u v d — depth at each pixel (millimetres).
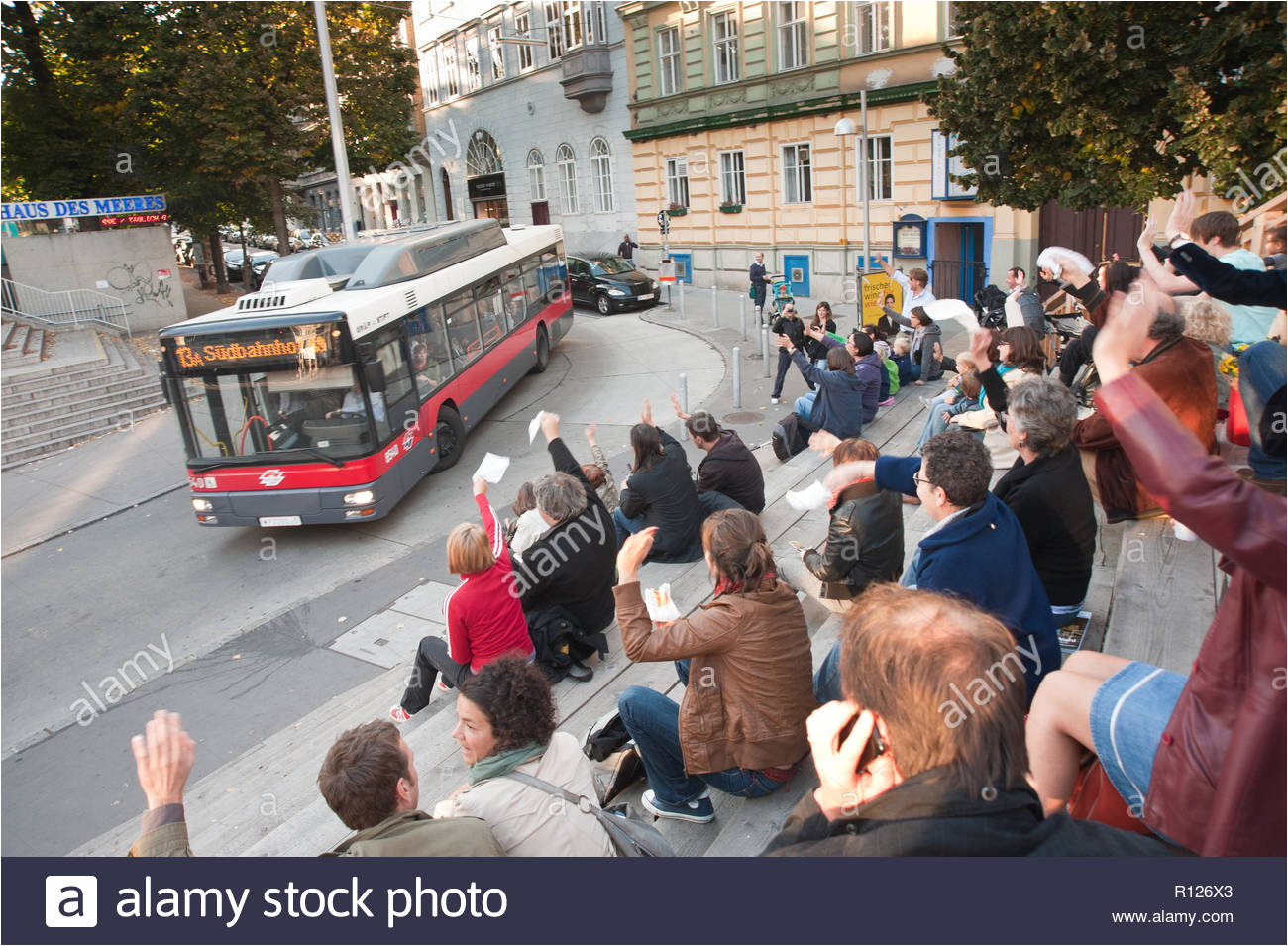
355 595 9344
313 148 22906
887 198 20625
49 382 17297
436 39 34469
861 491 4113
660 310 23578
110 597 9906
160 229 24906
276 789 5945
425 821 2533
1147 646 3508
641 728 3588
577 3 27094
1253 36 5910
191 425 10180
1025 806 1390
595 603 5820
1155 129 6738
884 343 10625
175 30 21062
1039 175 7879
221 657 8383
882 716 1411
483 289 14547
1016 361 5949
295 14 21500
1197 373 3816
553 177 31031
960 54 8133
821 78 20828
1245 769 1509
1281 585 1274
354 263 12344
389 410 10539
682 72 24734
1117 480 4652
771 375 15992
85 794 6672
